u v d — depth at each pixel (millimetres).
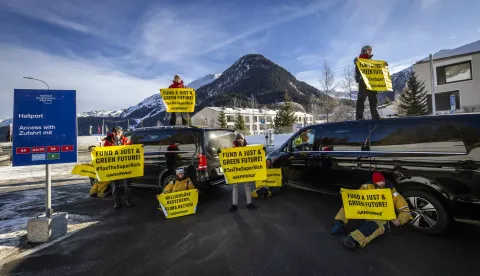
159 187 5969
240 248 3404
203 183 5332
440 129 3516
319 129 5109
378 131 4172
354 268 2848
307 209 4852
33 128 3898
